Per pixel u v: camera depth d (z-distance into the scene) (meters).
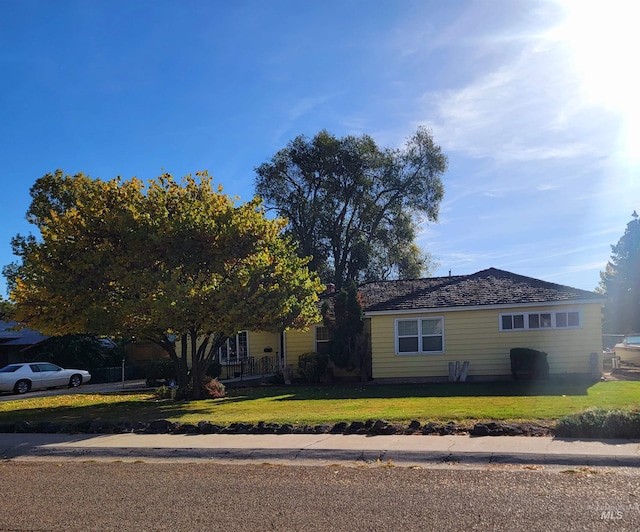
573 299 21.48
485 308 22.31
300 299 18.12
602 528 5.46
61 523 6.29
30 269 16.47
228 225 16.41
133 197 17.28
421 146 47.19
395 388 20.11
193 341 19.25
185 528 5.98
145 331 17.83
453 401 14.36
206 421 11.65
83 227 16.30
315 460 8.95
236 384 25.05
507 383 20.50
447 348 22.72
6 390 28.31
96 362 35.88
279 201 47.09
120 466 9.22
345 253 46.94
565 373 21.48
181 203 17.38
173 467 8.97
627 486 6.85
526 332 22.06
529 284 23.17
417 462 8.49
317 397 17.78
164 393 20.44
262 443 9.83
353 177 46.38
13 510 6.87
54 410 16.27
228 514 6.39
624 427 9.13
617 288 49.00
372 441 9.55
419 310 22.89
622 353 29.50
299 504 6.64
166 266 16.52
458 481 7.34
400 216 47.69
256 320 16.80
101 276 16.16
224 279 16.81
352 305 24.02
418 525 5.76
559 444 8.77
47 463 9.74
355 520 6.00
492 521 5.78
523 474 7.57
